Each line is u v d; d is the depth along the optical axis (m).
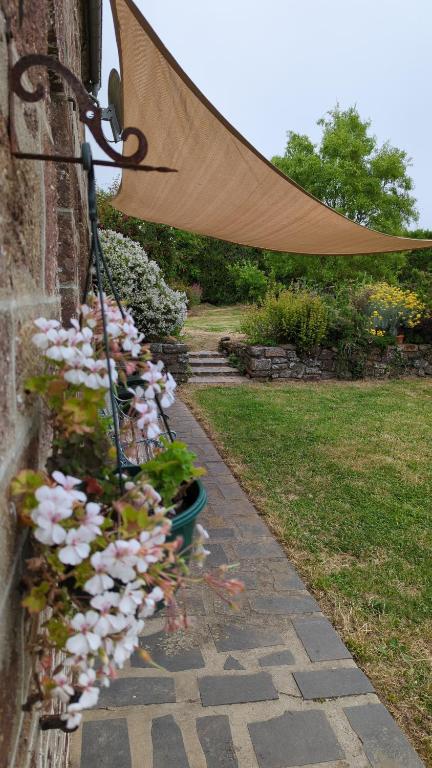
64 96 2.14
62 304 2.21
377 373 9.31
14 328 0.92
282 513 3.91
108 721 2.00
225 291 18.56
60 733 1.69
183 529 1.21
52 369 1.25
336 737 1.99
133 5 1.90
